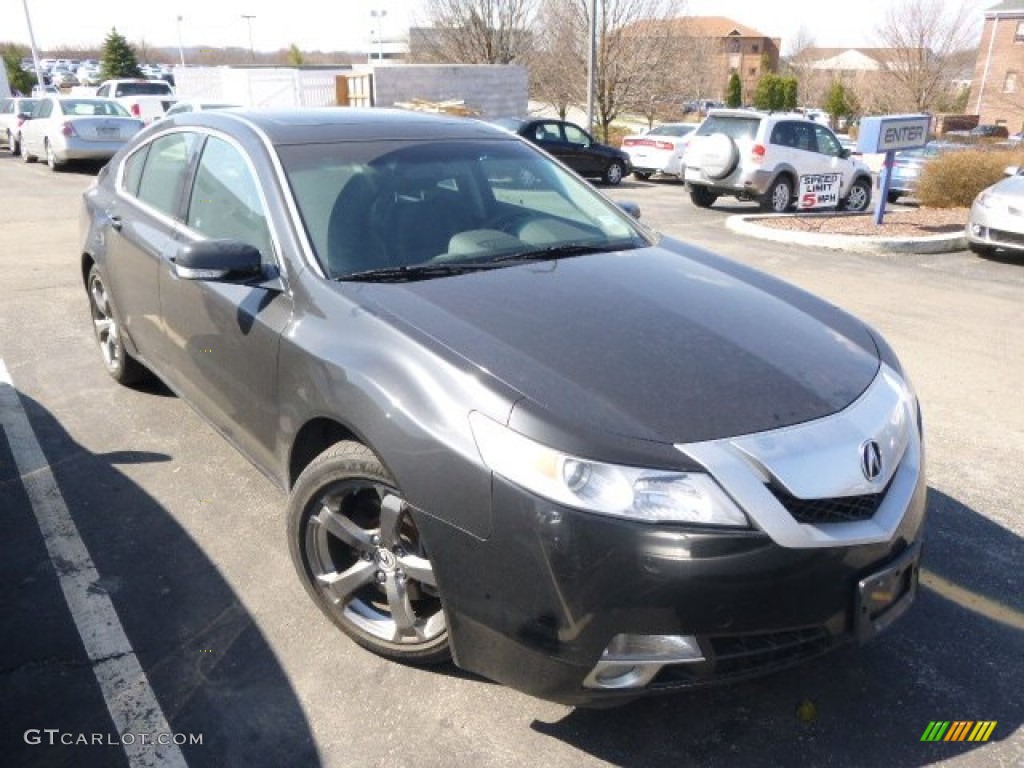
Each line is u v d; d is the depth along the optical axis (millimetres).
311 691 2639
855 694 2680
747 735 2510
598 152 19516
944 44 47281
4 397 4816
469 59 34375
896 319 7133
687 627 2113
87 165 18297
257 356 2990
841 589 2217
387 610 2787
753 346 2672
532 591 2166
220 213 3480
